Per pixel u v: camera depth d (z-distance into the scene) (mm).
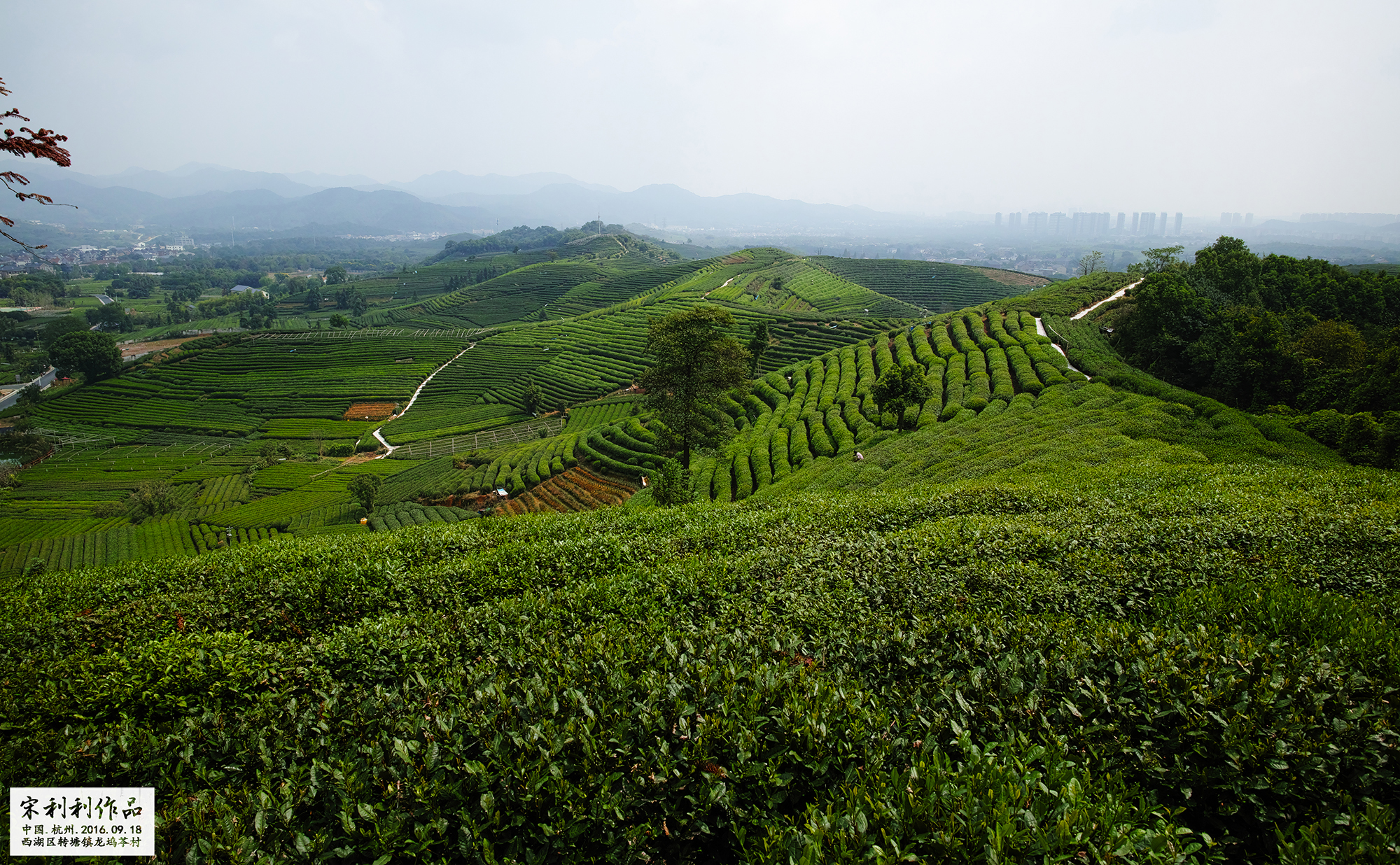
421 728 9109
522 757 8047
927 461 44500
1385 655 10391
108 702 11328
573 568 18641
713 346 50281
